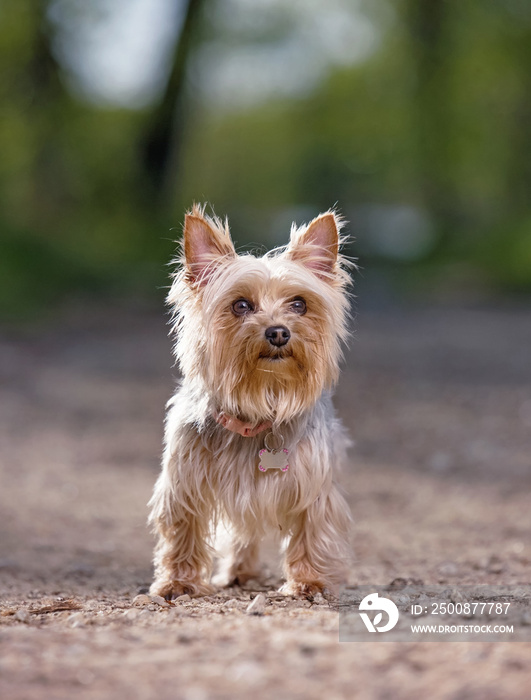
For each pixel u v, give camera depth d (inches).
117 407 522.6
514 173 1658.5
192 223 213.9
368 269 1378.0
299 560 213.3
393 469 399.5
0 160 1269.7
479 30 1553.9
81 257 1131.9
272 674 122.9
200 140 1919.3
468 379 605.9
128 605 191.0
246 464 204.8
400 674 122.3
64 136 1378.0
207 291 208.4
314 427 211.6
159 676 123.3
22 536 289.4
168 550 217.3
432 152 1614.2
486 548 278.2
